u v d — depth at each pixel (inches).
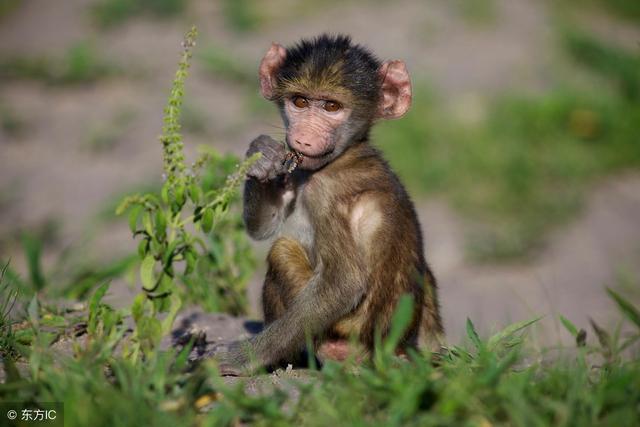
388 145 821.2
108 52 1081.4
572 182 784.3
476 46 1044.5
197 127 873.5
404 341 307.6
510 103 883.4
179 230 295.1
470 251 680.4
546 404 213.0
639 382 225.8
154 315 287.3
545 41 1061.8
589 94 894.4
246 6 1175.6
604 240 692.7
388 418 210.2
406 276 305.6
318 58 319.3
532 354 304.0
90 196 771.4
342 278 294.8
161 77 1015.6
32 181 800.9
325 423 207.6
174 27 1146.7
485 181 782.5
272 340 291.3
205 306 395.9
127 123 908.0
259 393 235.8
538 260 665.6
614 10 1202.0
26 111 938.7
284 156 306.0
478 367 246.7
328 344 307.9
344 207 302.8
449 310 567.8
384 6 1164.5
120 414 208.4
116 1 1194.0
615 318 507.8
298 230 319.3
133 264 420.5
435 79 956.0
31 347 280.5
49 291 404.8
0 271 394.9
